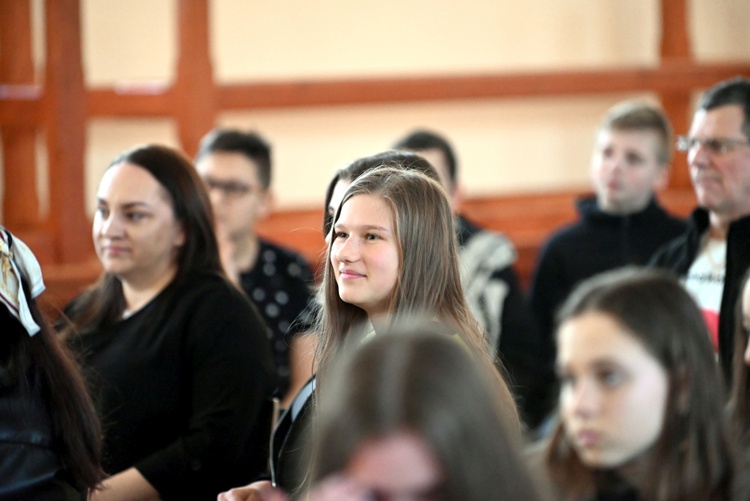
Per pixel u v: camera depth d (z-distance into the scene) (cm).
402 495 168
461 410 172
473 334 385
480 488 172
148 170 526
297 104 1022
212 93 956
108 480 483
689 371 308
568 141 1393
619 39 1400
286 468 411
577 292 325
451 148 770
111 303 540
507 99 1157
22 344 401
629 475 308
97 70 1099
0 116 907
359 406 171
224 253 687
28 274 406
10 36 933
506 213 1270
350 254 380
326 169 1252
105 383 513
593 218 790
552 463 320
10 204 937
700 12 1437
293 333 706
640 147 759
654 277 321
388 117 1283
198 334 509
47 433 404
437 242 384
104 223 527
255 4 1194
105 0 1099
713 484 306
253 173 706
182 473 489
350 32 1249
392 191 383
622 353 302
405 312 376
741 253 513
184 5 940
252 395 504
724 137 538
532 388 758
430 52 1297
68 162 864
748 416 379
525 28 1348
